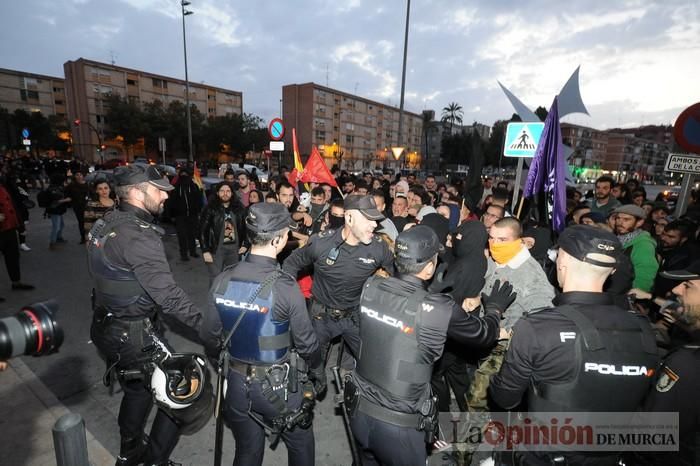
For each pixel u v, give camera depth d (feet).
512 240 8.61
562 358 4.81
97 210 21.61
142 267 6.86
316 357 7.01
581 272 5.19
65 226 36.27
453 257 10.45
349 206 9.09
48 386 11.12
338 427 10.05
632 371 4.76
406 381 5.82
